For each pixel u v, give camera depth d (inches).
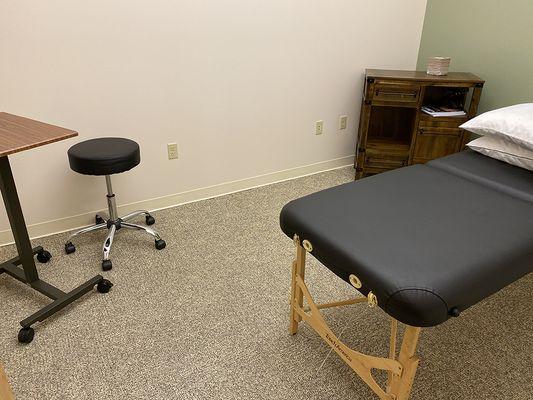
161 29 83.6
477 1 103.0
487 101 107.4
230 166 105.9
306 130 114.9
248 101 101.4
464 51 109.9
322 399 51.2
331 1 102.3
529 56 95.3
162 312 65.4
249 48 96.0
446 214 49.1
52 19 72.8
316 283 73.0
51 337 60.0
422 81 99.5
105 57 80.0
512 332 62.1
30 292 69.9
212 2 87.0
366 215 48.6
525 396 51.4
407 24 117.4
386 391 46.6
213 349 58.4
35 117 77.3
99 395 51.2
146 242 85.0
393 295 36.8
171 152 95.3
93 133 84.4
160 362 56.1
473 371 55.1
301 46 103.3
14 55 71.7
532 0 91.7
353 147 125.4
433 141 106.0
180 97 91.4
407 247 42.1
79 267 76.4
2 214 81.3
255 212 98.0
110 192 80.8
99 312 65.1
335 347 50.6
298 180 117.0
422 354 58.0
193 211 98.3
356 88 118.1
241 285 72.1
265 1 93.4
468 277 38.4
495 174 63.5
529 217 48.7
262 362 56.4
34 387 52.1
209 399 50.9
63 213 87.5
